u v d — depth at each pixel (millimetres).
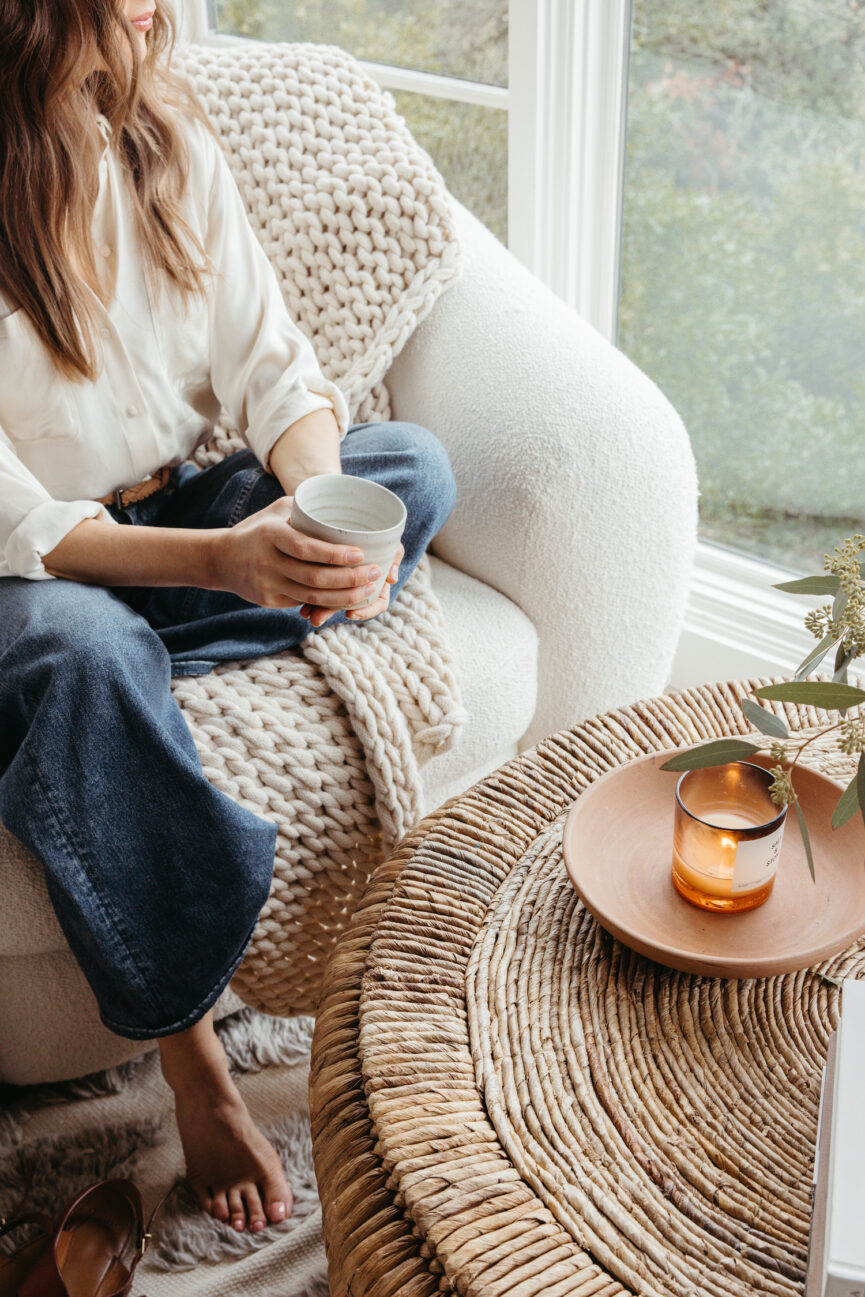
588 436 1162
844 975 735
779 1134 643
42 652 917
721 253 1571
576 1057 687
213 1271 1027
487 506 1188
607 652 1276
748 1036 699
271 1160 1085
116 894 928
